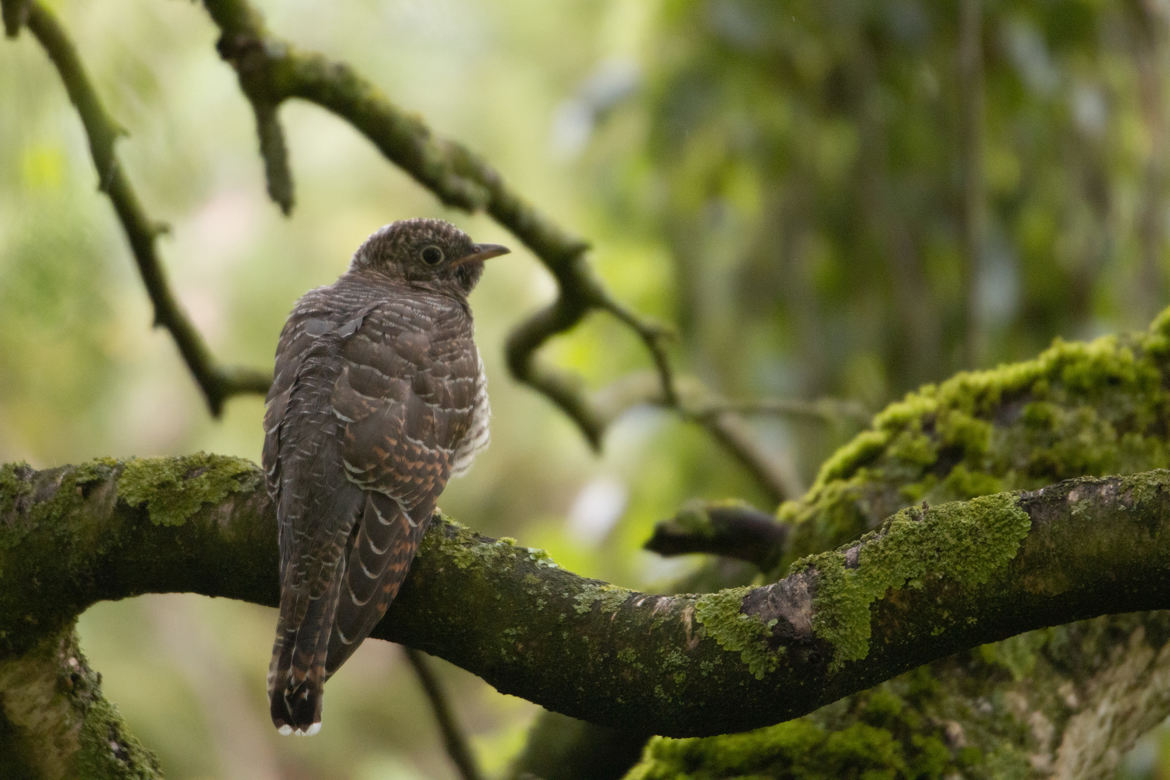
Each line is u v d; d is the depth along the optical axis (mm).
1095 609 4613
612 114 12047
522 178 14812
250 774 17922
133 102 10000
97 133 8641
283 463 6281
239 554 5746
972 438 6688
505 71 14820
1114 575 4504
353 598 5555
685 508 7180
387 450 6422
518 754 9297
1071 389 6672
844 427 11797
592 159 12914
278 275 16031
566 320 10547
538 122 14844
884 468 6840
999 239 12133
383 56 13656
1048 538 4559
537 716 9406
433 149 9008
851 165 12031
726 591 4992
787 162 12008
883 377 12227
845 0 11430
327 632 5742
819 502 6969
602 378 13484
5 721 5898
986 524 4648
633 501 12984
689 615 4941
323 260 16328
